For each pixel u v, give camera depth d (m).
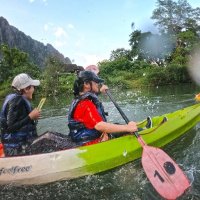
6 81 28.61
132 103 10.40
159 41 39.56
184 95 11.84
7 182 3.56
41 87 20.67
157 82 23.20
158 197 3.18
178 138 4.76
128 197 3.22
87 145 3.73
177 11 40.12
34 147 3.79
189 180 3.39
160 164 3.52
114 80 25.52
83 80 3.73
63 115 9.09
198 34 40.91
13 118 3.72
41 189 3.52
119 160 3.79
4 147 3.87
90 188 3.47
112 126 3.63
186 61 31.12
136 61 35.19
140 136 3.82
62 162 3.59
